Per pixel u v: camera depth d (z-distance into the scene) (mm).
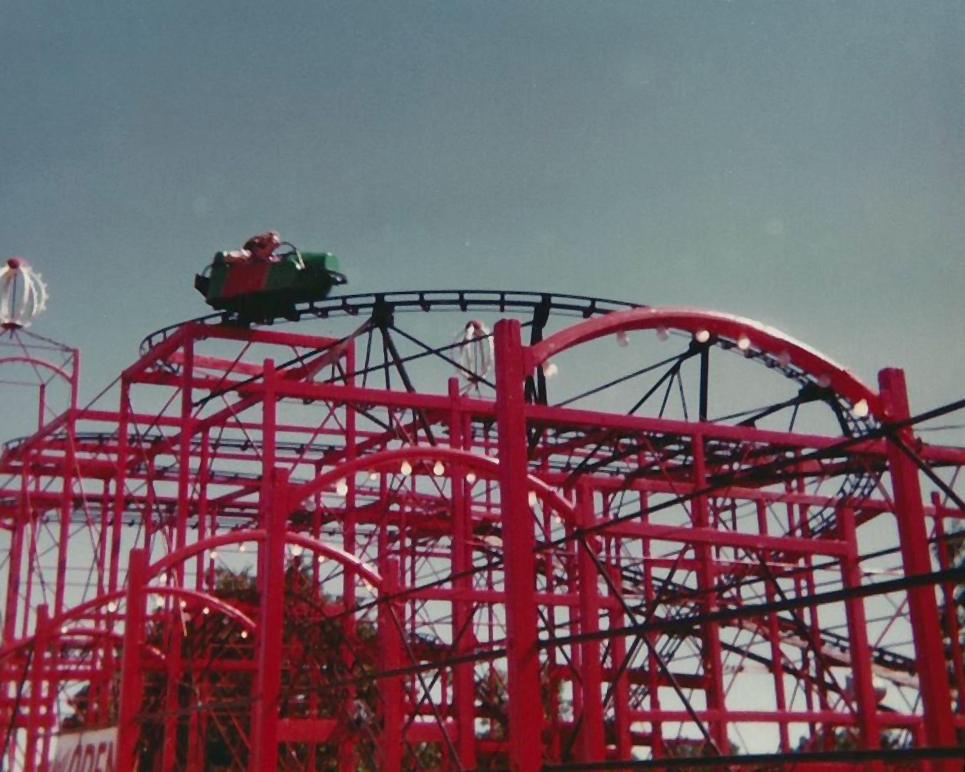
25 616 46188
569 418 33250
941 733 14562
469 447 38344
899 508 15812
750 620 35438
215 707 26375
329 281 43312
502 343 15797
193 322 42438
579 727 22812
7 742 39719
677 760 12398
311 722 31297
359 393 36531
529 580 15008
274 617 23906
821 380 17328
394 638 27422
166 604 40281
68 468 45844
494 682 36875
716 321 17312
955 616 30125
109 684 42750
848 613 26672
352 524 38750
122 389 44969
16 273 43438
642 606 20609
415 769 24094
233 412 41375
